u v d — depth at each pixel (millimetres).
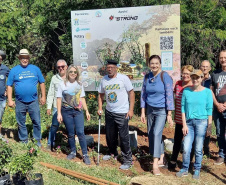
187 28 6293
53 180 3420
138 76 4473
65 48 6641
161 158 4078
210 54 6758
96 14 4445
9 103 4180
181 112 3826
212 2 6586
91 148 4559
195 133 3734
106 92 3887
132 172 3895
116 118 3889
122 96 3857
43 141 4594
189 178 3779
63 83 3918
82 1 6461
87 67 4535
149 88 3793
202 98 3656
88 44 4504
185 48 6684
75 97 3916
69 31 6664
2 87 4336
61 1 6508
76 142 4535
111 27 4449
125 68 4488
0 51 4281
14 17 6777
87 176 3529
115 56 4484
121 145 3947
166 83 3725
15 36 7012
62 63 4211
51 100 4285
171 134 5227
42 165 3695
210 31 6246
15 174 3150
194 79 3619
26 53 4109
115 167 3990
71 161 3998
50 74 7238
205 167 4133
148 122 3895
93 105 6086
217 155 4523
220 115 4125
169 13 4328
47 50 7859
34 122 4270
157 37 4387
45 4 6578
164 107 3770
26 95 4164
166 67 4406
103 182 3455
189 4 6457
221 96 4043
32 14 6980
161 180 3643
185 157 3791
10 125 5074
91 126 5461
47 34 7449
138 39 4418
